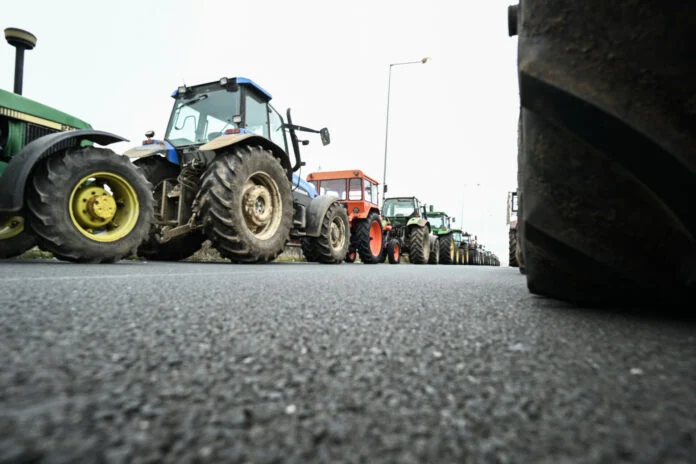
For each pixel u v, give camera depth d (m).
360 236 8.20
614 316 1.14
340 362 0.65
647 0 0.86
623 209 1.02
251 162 4.42
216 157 4.30
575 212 1.08
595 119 0.92
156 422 0.41
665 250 1.03
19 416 0.41
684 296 1.07
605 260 1.09
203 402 0.47
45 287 1.44
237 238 4.23
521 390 0.54
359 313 1.12
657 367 0.65
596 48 0.91
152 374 0.56
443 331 0.91
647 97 0.87
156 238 5.01
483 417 0.45
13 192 2.83
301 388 0.53
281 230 4.83
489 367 0.64
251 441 0.38
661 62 0.85
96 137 3.34
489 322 1.03
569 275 1.19
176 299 1.26
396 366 0.64
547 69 0.94
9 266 2.73
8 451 0.34
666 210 0.95
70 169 3.06
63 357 0.62
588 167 1.02
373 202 9.63
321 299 1.38
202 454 0.35
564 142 1.03
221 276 2.31
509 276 3.71
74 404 0.45
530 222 1.13
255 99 5.10
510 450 0.37
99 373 0.55
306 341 0.79
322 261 6.21
